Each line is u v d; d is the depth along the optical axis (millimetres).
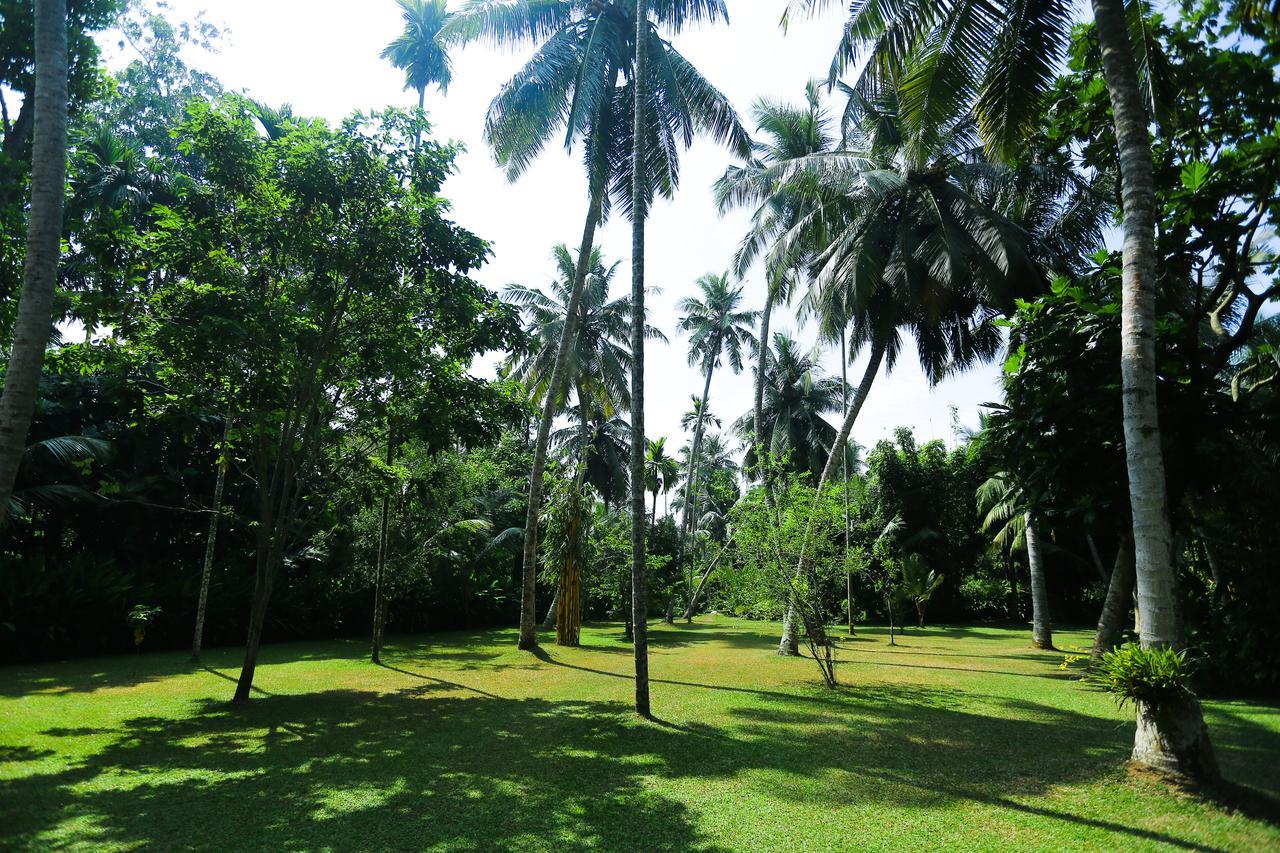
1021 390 10141
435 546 17172
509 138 16016
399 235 9320
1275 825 4734
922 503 29641
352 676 12258
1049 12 8203
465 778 5992
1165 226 9375
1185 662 5656
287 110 10758
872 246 14398
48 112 5664
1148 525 5906
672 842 4531
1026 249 14758
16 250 8227
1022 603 30766
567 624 18641
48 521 16922
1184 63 9266
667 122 15844
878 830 4715
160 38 20844
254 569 18859
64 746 7023
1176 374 9484
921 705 9383
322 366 9578
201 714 8727
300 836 4621
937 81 9070
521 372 25609
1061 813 5004
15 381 5332
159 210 8586
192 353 8133
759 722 8266
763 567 11570
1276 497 9336
